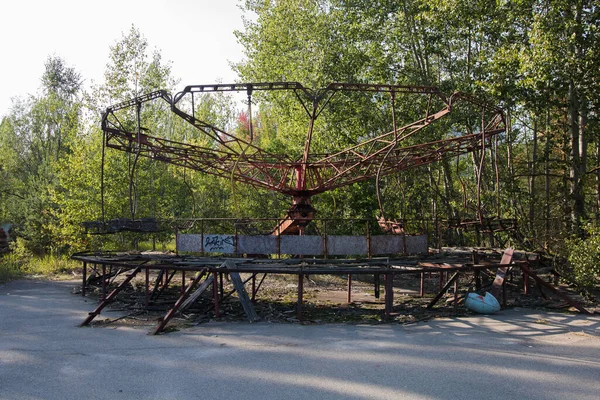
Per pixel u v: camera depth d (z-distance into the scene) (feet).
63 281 61.82
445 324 36.37
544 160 71.41
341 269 37.32
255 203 88.33
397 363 26.53
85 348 29.27
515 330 34.50
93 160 86.28
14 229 102.12
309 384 23.20
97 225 46.78
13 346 29.63
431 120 41.93
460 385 23.17
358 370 25.31
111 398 21.42
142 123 96.68
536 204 71.36
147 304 40.60
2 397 21.38
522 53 61.46
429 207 95.25
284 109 89.61
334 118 81.20
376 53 83.82
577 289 47.73
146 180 90.22
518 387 22.94
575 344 30.78
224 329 34.53
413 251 42.68
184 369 25.34
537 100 67.77
